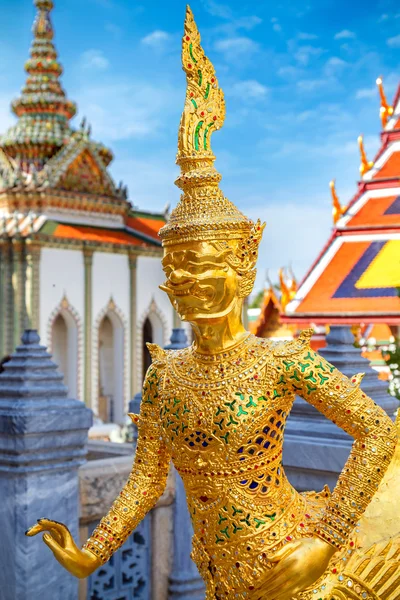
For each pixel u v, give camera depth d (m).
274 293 23.16
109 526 3.07
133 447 7.11
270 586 2.55
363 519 2.96
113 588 5.79
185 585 6.23
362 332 17.92
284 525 2.75
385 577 2.80
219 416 2.73
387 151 17.39
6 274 27.86
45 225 28.48
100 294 29.47
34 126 31.50
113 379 30.66
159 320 32.03
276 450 2.81
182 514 6.30
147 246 31.25
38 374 5.20
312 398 2.77
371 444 2.64
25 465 5.04
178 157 2.94
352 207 17.52
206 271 2.75
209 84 2.99
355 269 16.75
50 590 5.10
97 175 31.53
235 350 2.82
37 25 32.88
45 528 2.98
